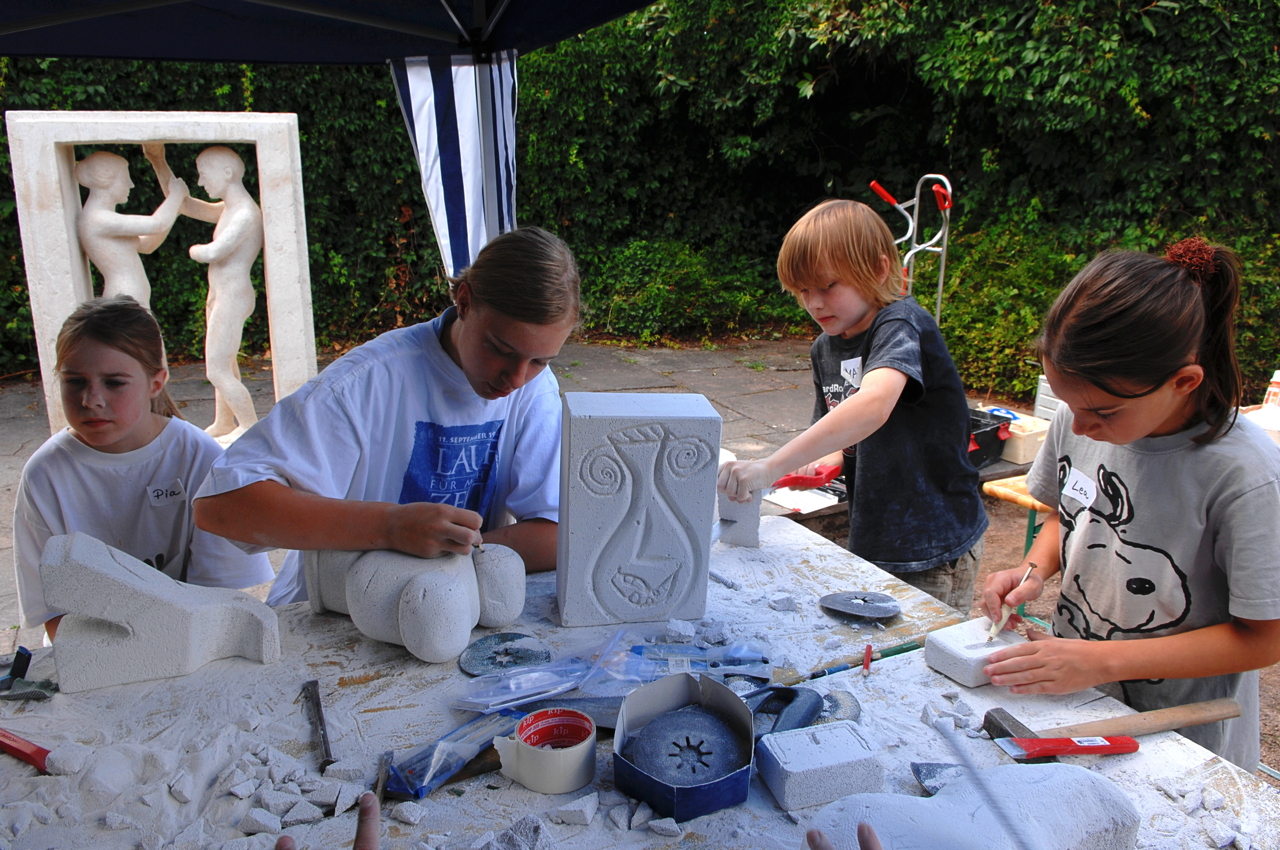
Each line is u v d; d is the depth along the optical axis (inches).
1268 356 245.9
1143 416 47.3
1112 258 47.7
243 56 112.8
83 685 47.8
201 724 45.1
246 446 57.2
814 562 67.7
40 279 151.8
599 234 359.6
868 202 362.3
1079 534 58.4
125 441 68.8
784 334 359.6
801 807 40.0
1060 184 305.6
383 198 308.3
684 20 325.7
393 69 115.3
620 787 41.2
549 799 40.7
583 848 37.4
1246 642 47.6
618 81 337.4
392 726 45.5
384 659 52.1
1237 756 57.4
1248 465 47.8
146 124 152.3
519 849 36.5
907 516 78.6
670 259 349.4
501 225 124.8
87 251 163.6
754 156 360.5
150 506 70.5
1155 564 52.8
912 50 307.0
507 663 51.6
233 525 54.8
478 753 43.4
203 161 168.1
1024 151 305.7
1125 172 285.4
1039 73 273.9
